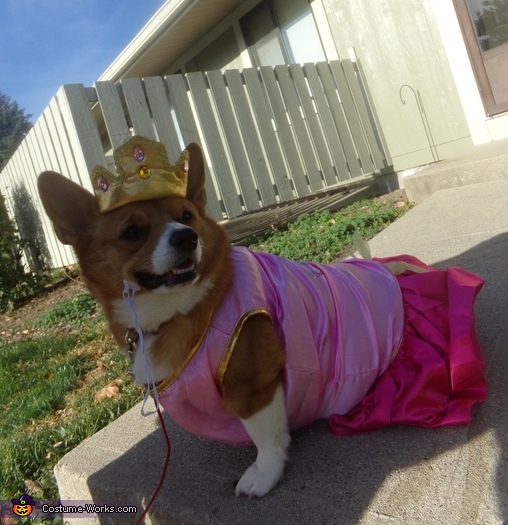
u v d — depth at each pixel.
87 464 0.97
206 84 2.47
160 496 0.80
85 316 2.19
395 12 2.60
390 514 0.63
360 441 0.77
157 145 0.78
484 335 0.97
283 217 2.53
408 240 1.64
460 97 2.48
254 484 0.73
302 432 0.85
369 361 0.81
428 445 0.72
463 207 1.75
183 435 0.96
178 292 0.72
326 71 2.71
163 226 0.73
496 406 0.76
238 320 0.71
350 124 2.76
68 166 2.49
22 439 1.24
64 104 2.07
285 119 2.56
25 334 2.25
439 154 2.66
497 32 2.32
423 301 0.89
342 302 0.84
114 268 0.77
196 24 3.39
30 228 3.80
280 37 3.20
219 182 2.35
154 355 0.75
